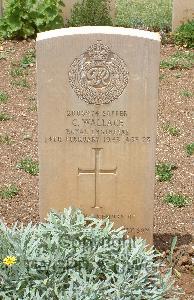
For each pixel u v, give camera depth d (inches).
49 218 94.9
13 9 194.2
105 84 93.8
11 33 195.5
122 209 101.3
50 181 99.4
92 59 92.7
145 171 98.7
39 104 94.7
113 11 200.7
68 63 92.7
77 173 99.0
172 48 192.1
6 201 117.9
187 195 121.1
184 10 197.8
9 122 148.6
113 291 87.4
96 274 89.7
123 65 92.9
